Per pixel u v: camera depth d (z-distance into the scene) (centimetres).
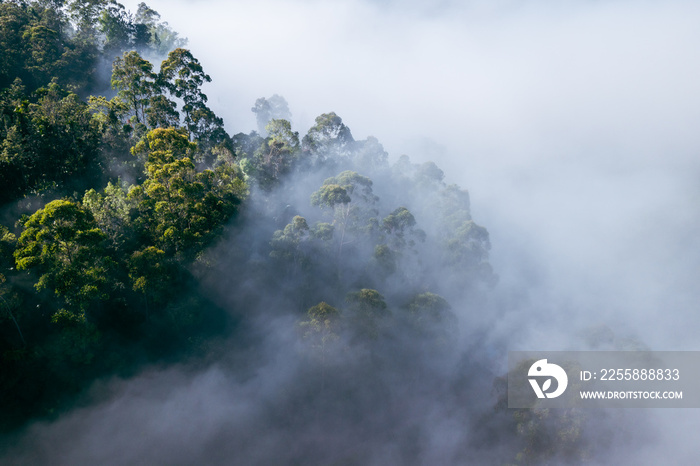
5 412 4600
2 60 9088
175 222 5869
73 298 4612
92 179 6806
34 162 6334
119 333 5575
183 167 5956
